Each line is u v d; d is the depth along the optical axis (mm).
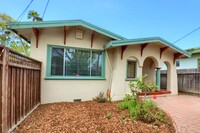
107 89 8305
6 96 3166
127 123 4293
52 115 4910
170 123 4488
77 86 7703
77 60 7848
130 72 8633
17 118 3924
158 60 9375
